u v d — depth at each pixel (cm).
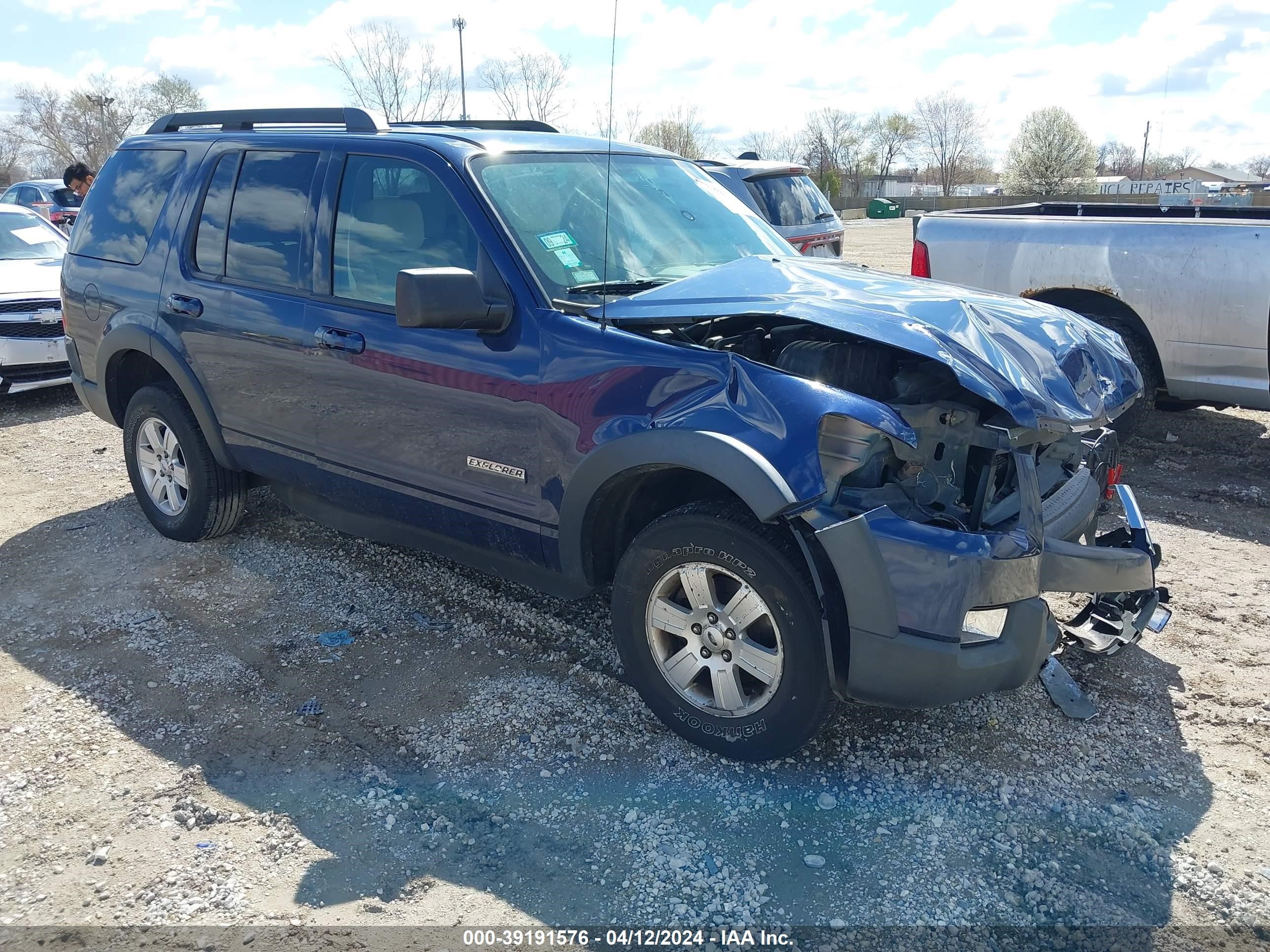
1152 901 262
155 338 466
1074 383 334
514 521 354
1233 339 577
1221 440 682
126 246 494
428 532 396
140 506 565
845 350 317
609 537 348
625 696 360
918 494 306
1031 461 301
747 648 304
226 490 486
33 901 262
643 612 324
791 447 282
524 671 379
